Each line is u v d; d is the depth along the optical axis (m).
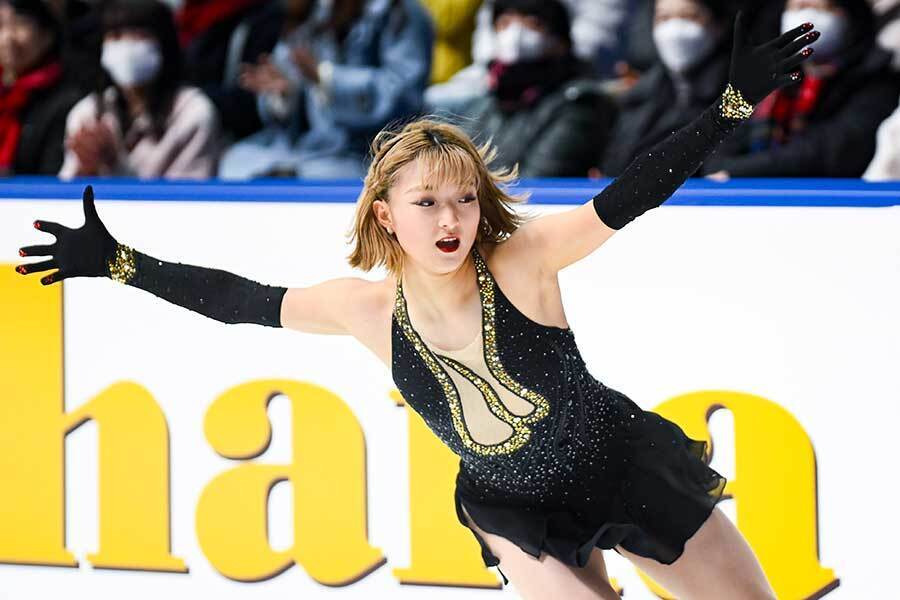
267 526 11.22
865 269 10.07
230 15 18.47
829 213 10.10
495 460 8.64
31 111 17.48
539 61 15.56
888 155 14.01
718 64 14.82
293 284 11.09
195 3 18.31
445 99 17.45
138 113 16.91
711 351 10.40
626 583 10.64
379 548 11.00
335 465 11.05
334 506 11.07
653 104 15.14
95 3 18.02
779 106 14.31
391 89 17.25
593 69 17.39
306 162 17.33
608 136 15.37
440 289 8.38
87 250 8.99
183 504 11.37
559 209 10.85
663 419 9.01
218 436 11.27
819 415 10.22
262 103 17.64
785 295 10.23
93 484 11.53
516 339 8.34
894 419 10.08
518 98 15.67
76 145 16.77
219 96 17.64
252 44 18.27
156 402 11.38
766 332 10.29
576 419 8.53
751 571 8.77
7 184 11.67
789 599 10.33
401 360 8.65
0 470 11.72
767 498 10.35
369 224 8.48
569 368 8.45
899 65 14.15
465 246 8.13
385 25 17.30
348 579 11.07
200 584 11.36
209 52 18.41
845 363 10.16
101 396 11.48
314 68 17.38
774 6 14.73
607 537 8.70
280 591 11.22
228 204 11.18
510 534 8.62
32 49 17.39
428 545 10.88
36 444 11.62
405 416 10.88
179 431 11.35
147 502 11.42
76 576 11.60
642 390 10.55
